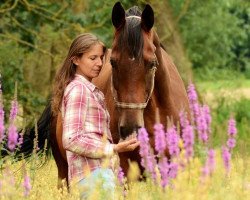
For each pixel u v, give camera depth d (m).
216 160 9.02
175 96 12.19
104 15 24.59
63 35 24.47
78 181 9.52
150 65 10.50
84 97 9.49
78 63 9.73
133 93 10.34
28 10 24.08
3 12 23.84
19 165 12.95
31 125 13.66
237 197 8.84
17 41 24.41
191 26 45.75
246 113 28.88
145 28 10.86
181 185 8.33
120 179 9.73
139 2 25.06
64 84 9.76
